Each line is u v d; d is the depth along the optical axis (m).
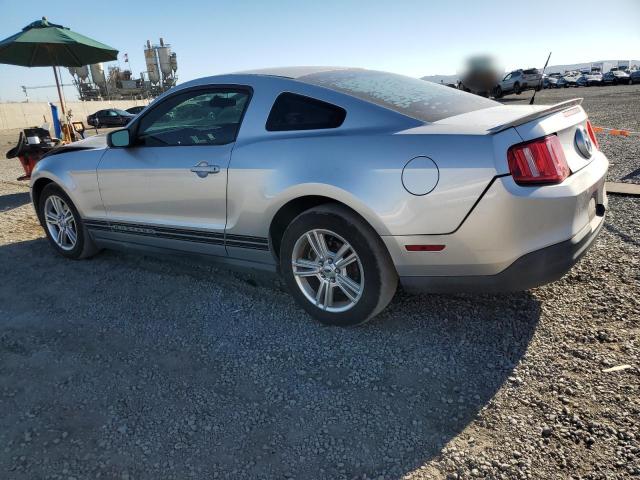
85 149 4.28
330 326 3.04
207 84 3.46
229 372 2.65
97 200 4.07
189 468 2.00
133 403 2.42
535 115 2.45
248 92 3.26
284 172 2.91
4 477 1.98
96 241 4.31
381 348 2.78
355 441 2.11
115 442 2.16
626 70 53.25
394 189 2.55
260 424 2.24
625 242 3.98
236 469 1.99
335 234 2.81
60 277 4.12
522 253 2.41
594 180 2.64
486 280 2.54
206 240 3.46
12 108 39.03
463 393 2.36
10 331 3.19
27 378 2.66
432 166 2.47
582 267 3.55
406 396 2.37
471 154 2.39
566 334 2.76
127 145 3.72
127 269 4.21
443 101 3.07
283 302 3.41
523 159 2.36
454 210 2.44
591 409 2.18
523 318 2.96
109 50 9.36
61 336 3.10
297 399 2.40
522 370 2.49
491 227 2.39
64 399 2.47
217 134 3.33
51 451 2.12
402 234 2.57
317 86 3.04
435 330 2.91
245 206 3.13
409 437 2.11
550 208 2.37
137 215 3.84
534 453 1.97
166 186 3.54
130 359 2.81
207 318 3.26
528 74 34.19
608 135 10.44
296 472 1.96
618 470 1.85
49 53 9.12
